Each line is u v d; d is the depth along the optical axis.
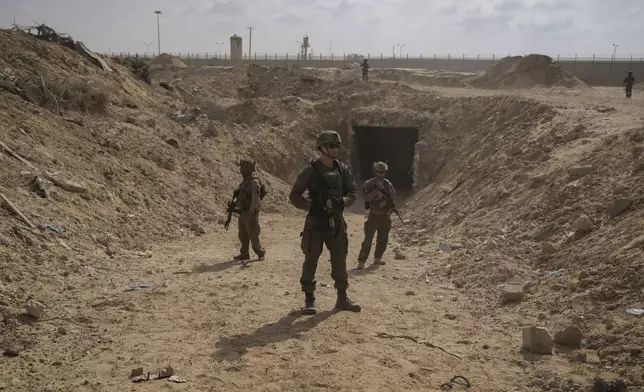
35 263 8.02
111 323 6.37
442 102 26.92
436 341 5.89
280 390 4.69
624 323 5.60
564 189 10.07
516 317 6.61
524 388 4.73
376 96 29.41
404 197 26.58
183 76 35.44
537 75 38.53
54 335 5.91
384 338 6.00
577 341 5.54
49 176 11.41
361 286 8.41
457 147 23.27
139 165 15.55
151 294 7.52
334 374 5.01
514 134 17.20
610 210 8.43
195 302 7.25
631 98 25.27
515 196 11.83
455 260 9.63
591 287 6.62
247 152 23.03
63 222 9.96
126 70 26.33
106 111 19.30
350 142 28.11
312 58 66.31
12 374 4.90
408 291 7.96
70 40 23.81
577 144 12.70
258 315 6.76
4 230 8.41
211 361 5.30
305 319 6.62
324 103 29.62
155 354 5.47
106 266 8.96
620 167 9.77
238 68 37.56
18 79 17.48
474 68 58.38
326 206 6.80
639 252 6.73
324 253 10.96
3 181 10.38
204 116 24.59
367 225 9.89
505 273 8.02
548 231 9.15
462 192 15.28
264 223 16.11
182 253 11.02
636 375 4.71
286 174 24.72
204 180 17.58
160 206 13.94
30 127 13.66
